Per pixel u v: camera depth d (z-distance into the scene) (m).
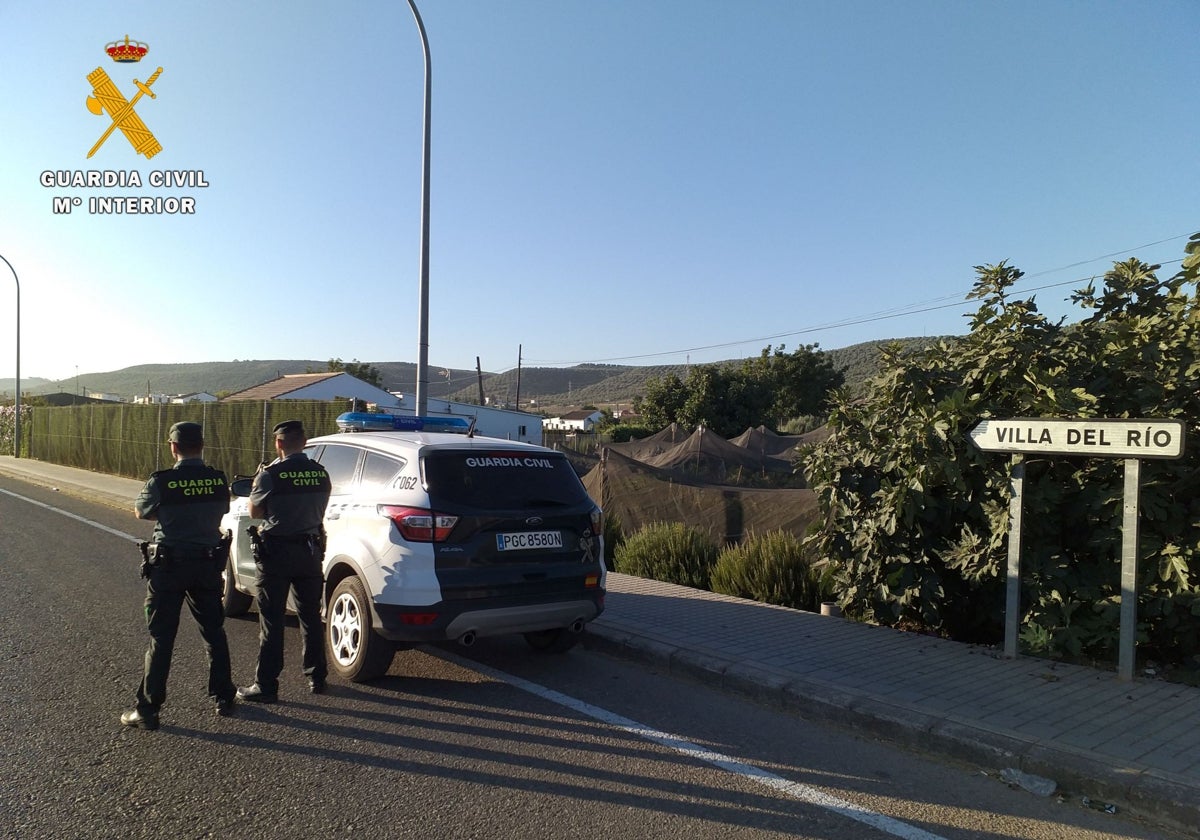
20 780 4.27
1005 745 4.73
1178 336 6.49
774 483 22.47
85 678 5.99
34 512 16.77
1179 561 6.02
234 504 7.80
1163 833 4.02
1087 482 6.63
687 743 5.04
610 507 12.84
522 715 5.47
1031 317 7.16
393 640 5.66
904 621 7.86
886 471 7.29
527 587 5.90
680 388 51.88
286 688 5.91
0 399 48.88
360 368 78.75
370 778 4.39
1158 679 6.02
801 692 5.66
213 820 3.87
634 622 7.57
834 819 4.07
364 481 6.41
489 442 6.36
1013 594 6.47
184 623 7.76
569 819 3.99
